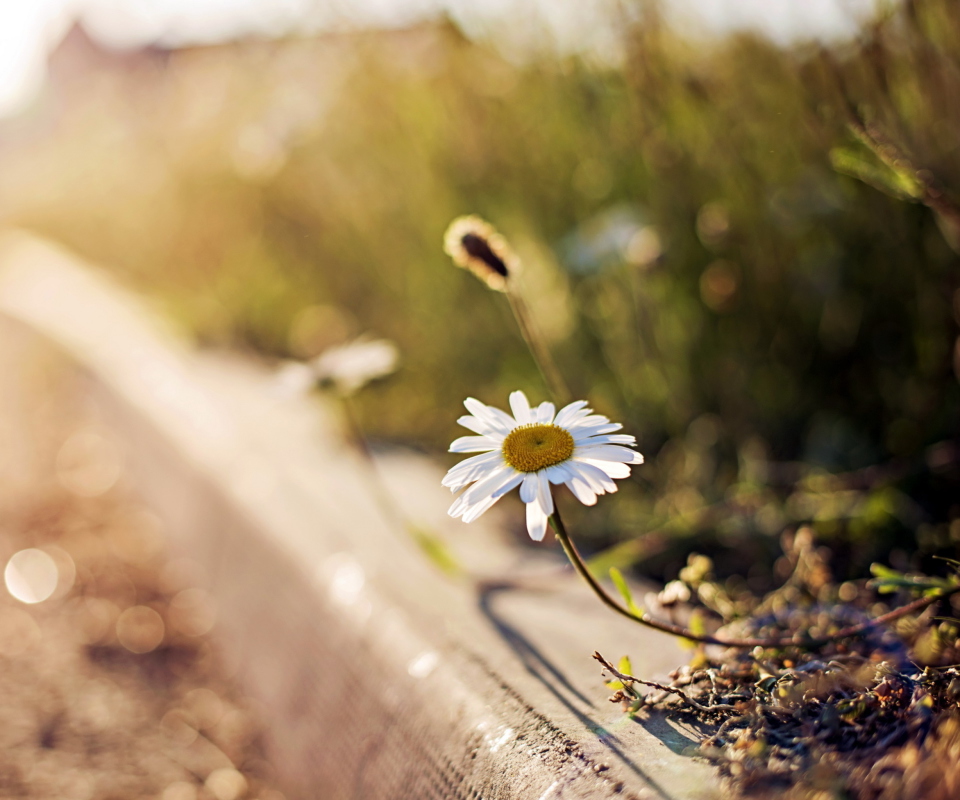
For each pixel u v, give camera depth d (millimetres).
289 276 1210
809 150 592
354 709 447
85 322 1592
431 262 881
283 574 554
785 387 651
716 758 339
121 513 974
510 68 774
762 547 542
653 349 699
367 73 881
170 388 1016
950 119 481
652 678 391
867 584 395
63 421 1370
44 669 663
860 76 505
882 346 607
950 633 377
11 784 524
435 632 445
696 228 683
